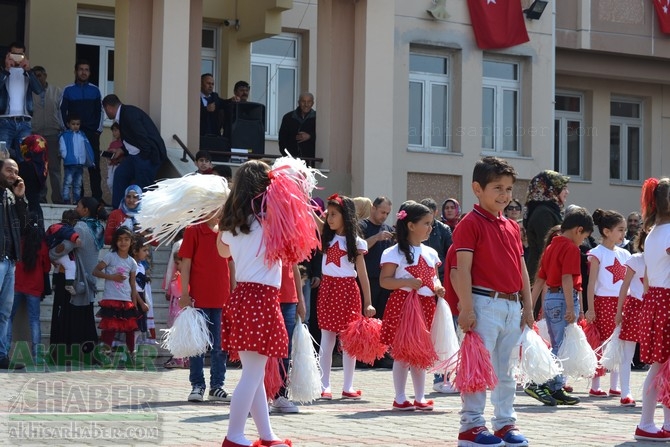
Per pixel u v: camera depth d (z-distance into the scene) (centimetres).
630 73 3056
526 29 2698
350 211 1282
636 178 3212
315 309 1678
